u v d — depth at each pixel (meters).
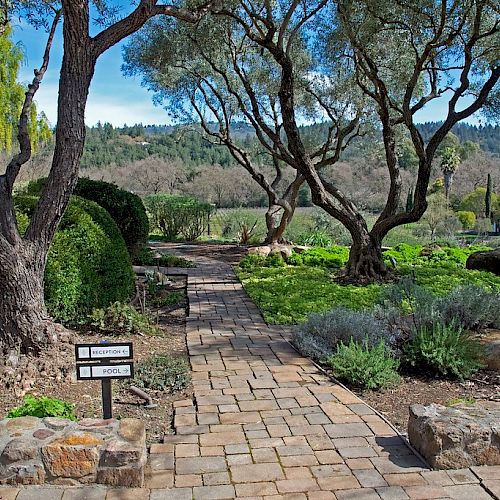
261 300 7.92
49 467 2.74
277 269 10.82
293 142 9.09
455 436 2.92
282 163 18.72
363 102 12.24
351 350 4.54
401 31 9.02
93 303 5.90
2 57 16.66
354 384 4.39
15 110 17.06
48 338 4.61
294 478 2.83
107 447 2.77
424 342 4.73
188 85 13.23
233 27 11.30
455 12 8.36
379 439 3.31
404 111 8.80
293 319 6.77
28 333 4.52
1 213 4.43
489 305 5.62
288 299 7.82
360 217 9.80
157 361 4.82
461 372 4.55
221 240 17.62
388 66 10.20
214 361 5.02
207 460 3.04
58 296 5.55
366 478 2.83
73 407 3.75
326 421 3.59
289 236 16.66
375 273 9.67
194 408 3.85
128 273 6.64
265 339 5.88
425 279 9.59
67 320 5.73
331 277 9.98
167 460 3.04
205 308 7.56
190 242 17.05
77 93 4.50
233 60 11.64
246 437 3.34
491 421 3.05
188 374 4.62
